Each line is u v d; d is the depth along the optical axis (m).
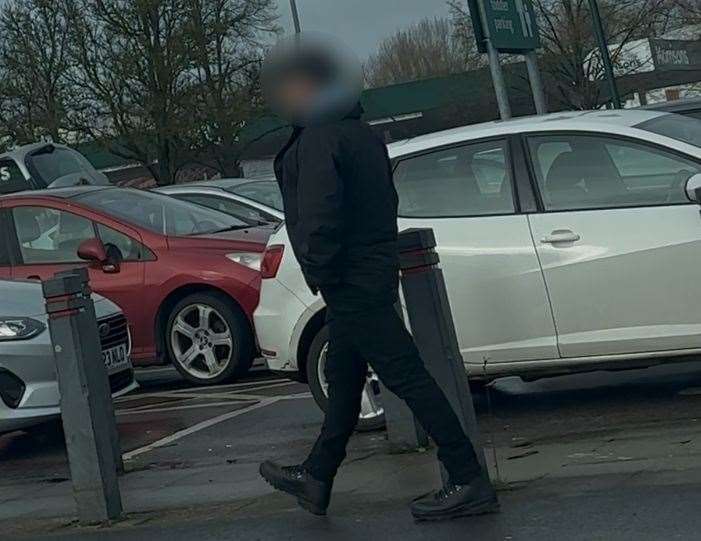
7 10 39.28
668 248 6.63
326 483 5.38
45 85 39.19
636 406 7.28
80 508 5.80
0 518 6.34
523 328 6.89
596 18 23.34
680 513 4.90
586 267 6.76
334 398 5.30
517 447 6.56
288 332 7.46
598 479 5.58
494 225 7.00
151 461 7.40
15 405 7.91
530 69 16.59
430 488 5.80
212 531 5.47
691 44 40.28
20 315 8.09
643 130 6.95
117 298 10.42
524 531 4.91
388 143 7.67
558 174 7.00
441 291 5.22
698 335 6.62
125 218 10.70
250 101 37.16
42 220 10.84
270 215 13.23
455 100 41.00
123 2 38.19
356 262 4.91
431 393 5.04
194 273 10.22
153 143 39.03
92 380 5.74
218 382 10.30
